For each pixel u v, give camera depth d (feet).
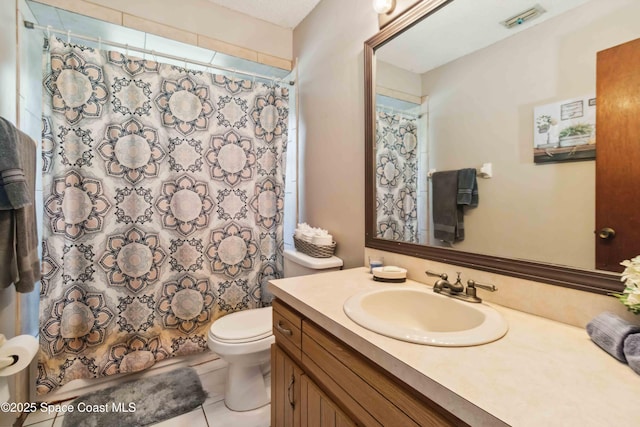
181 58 6.04
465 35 3.47
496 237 3.19
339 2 5.63
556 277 2.70
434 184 3.87
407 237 4.25
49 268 4.81
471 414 1.60
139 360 5.49
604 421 1.45
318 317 2.91
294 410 3.42
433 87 3.85
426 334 2.33
